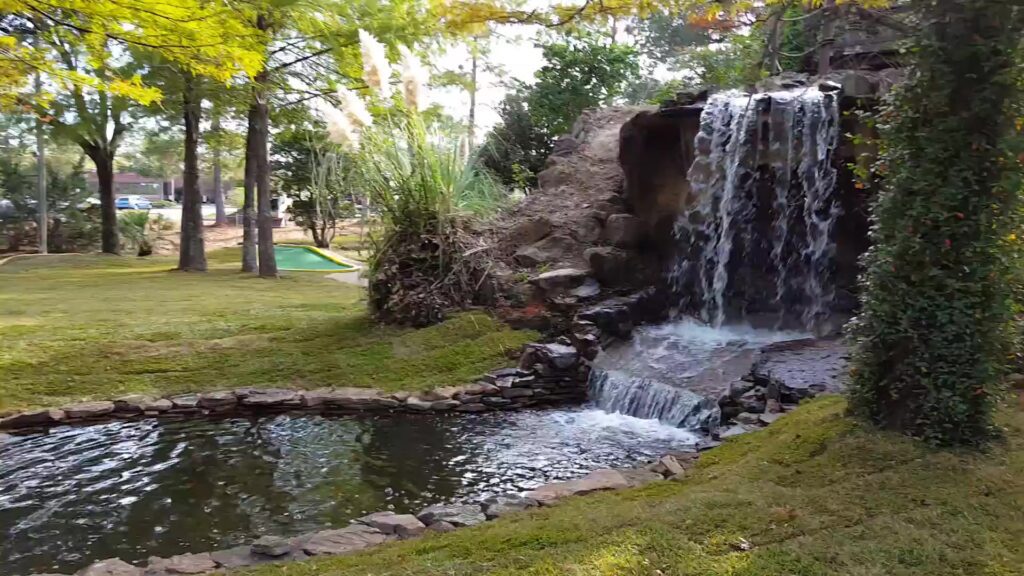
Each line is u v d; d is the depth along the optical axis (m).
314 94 13.22
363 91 11.55
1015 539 2.48
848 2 5.02
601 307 7.18
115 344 7.21
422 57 11.68
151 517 4.00
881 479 2.95
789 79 8.08
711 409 5.38
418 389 6.38
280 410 6.06
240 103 13.01
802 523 2.64
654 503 3.10
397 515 3.41
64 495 4.31
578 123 11.70
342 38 11.72
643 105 12.16
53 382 6.25
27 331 7.79
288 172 21.64
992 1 2.93
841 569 2.31
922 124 3.17
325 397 6.14
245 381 6.47
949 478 2.90
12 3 5.20
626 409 6.09
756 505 2.83
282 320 8.52
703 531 2.63
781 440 3.71
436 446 5.22
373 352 7.07
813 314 7.24
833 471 3.12
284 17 11.62
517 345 6.96
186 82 12.90
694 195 7.77
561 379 6.49
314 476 4.63
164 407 5.92
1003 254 3.16
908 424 3.30
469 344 7.07
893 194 3.30
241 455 5.03
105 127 17.44
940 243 3.15
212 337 7.60
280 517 3.99
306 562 2.84
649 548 2.50
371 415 6.02
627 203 8.70
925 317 3.22
